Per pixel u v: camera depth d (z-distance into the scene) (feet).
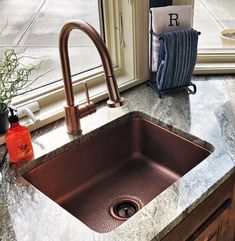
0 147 3.90
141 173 4.56
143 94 4.95
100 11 4.91
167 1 5.00
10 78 4.06
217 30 5.67
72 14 4.69
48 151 3.85
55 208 3.08
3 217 3.00
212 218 3.55
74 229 2.84
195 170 3.42
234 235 4.36
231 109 4.49
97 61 5.17
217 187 3.33
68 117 4.05
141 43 4.95
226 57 5.60
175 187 3.22
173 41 4.46
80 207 4.08
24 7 4.32
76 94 4.83
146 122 4.52
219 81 5.27
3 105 3.80
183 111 4.49
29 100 4.49
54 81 4.82
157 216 2.91
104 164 4.51
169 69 4.64
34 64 4.59
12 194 3.26
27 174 3.70
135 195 4.24
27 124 4.15
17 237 2.80
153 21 4.71
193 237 3.34
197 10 5.44
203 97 4.81
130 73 5.22
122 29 4.96
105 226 3.83
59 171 4.02
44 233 2.82
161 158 4.57
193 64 4.74
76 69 5.05
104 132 4.35
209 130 4.07
